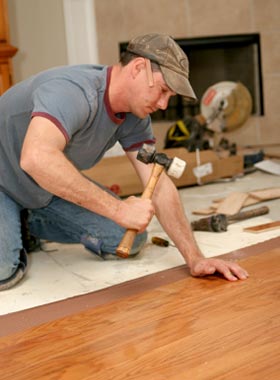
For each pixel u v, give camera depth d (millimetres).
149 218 1740
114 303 1785
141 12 5188
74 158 2092
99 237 2350
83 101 1749
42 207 2373
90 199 1684
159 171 1860
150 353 1410
